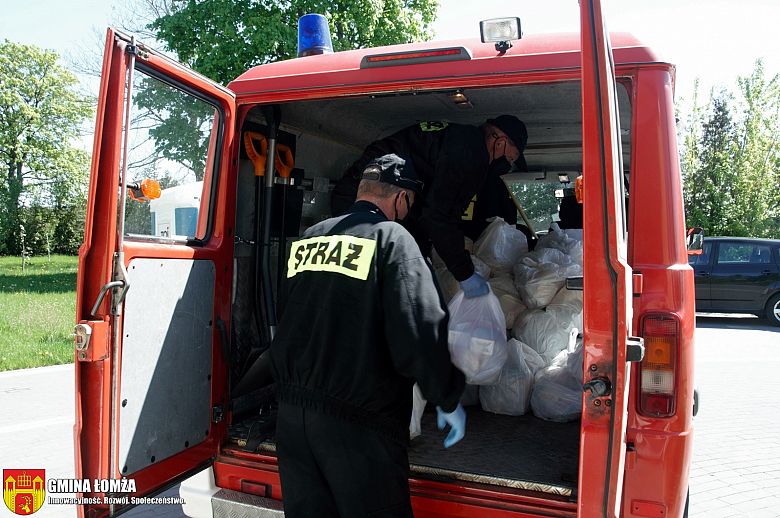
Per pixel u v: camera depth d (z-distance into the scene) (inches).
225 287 110.9
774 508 155.6
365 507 78.2
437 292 81.8
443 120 146.9
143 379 91.3
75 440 84.2
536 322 134.7
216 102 106.3
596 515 72.1
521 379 126.4
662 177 83.8
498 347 105.2
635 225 84.2
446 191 112.4
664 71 85.7
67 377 290.5
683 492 83.2
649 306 82.2
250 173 124.6
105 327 83.0
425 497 94.2
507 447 107.5
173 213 99.3
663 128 84.4
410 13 534.0
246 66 471.8
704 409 244.5
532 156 190.2
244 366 121.1
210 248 106.9
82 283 83.0
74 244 1326.3
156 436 94.0
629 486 83.5
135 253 89.0
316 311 82.6
